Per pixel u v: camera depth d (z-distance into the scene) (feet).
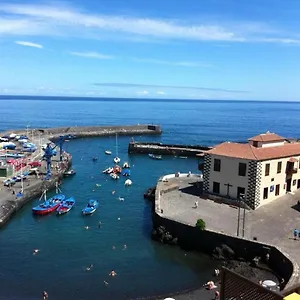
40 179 319.68
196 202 228.43
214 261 180.86
